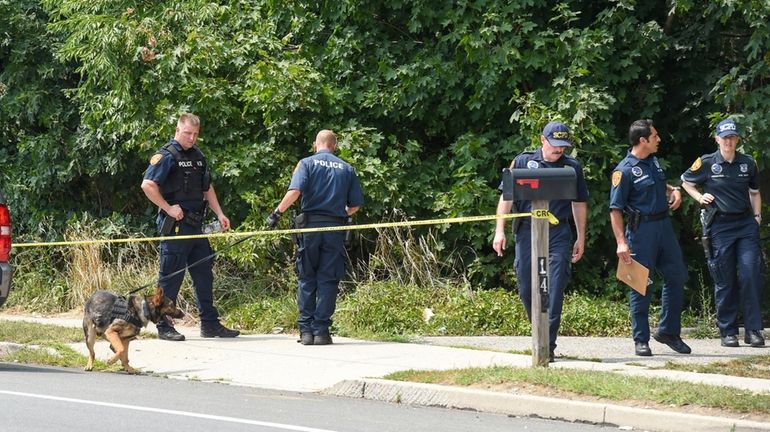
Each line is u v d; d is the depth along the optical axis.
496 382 14.98
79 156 28.16
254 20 26.30
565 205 17.39
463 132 25.47
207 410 14.04
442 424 13.46
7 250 18.03
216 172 24.81
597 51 23.39
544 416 14.02
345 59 25.34
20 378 16.45
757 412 13.16
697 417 12.97
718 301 19.67
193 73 25.56
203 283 20.84
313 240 19.66
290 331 22.08
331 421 13.48
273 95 24.61
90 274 25.91
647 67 24.39
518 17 23.89
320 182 19.73
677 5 23.02
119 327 17.36
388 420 13.66
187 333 21.83
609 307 22.81
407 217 24.92
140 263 26.47
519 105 24.38
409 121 26.00
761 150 22.55
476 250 24.64
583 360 17.67
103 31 25.52
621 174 18.11
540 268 15.96
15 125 29.69
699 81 24.64
